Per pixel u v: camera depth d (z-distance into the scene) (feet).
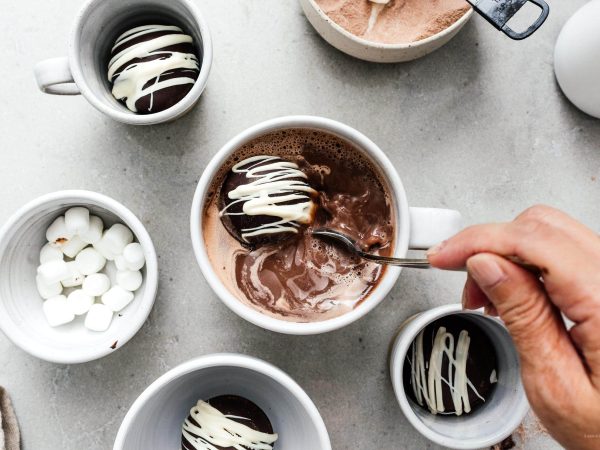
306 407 1.12
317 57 1.36
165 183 1.34
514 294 0.88
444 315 1.21
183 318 1.33
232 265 1.18
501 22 1.15
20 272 1.25
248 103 1.35
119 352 1.33
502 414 1.24
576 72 1.30
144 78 1.20
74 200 1.19
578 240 0.88
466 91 1.38
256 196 1.14
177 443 1.30
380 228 1.19
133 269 1.26
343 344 1.35
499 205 1.38
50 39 1.34
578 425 0.89
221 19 1.35
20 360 1.32
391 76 1.37
